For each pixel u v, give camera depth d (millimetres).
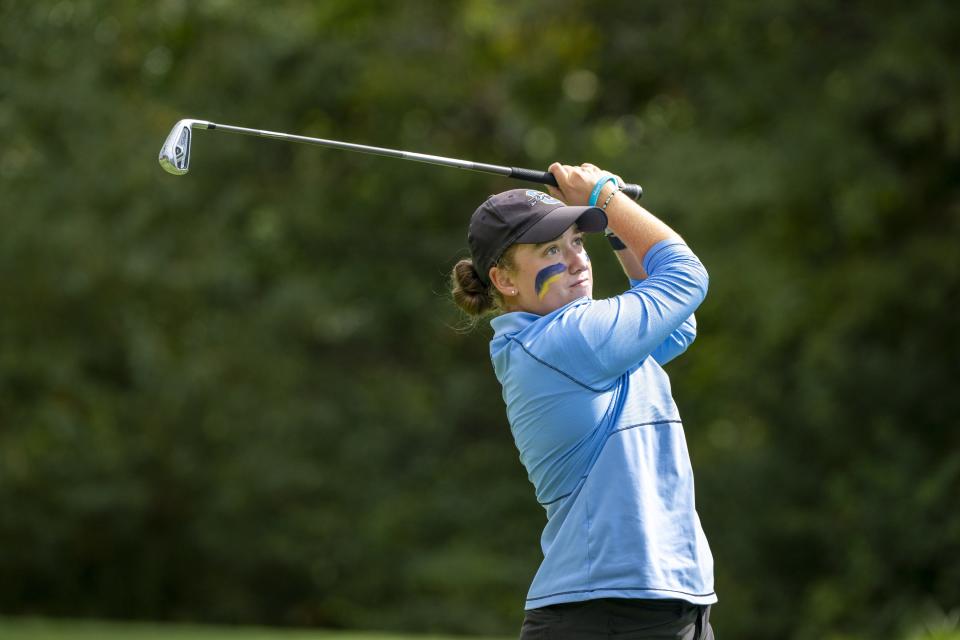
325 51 62906
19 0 54438
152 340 54844
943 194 46688
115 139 55000
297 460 59688
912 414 46125
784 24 49938
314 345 66062
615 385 10586
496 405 65938
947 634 28906
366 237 66750
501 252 11039
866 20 48031
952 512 43188
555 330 10500
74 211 54062
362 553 60438
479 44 62438
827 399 46688
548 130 61406
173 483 57406
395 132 65312
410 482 63594
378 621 58531
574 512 10383
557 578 10352
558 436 10453
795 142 46688
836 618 44875
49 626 39781
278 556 59156
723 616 49062
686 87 58188
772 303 47750
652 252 11000
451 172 64938
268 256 63219
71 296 54344
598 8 57500
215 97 61531
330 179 65625
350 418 63969
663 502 10375
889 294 45781
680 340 11938
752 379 52062
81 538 57750
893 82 43938
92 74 55281
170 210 57281
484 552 60531
